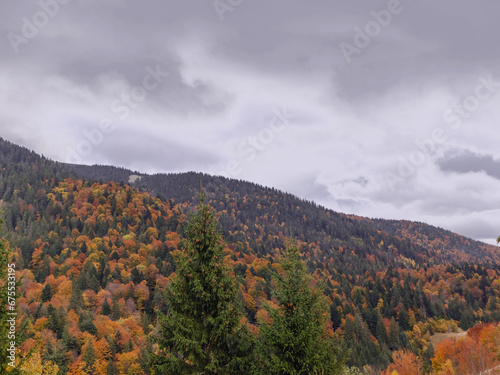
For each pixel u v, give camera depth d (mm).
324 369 14984
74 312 90938
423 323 141625
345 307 130875
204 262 15234
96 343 74188
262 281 132500
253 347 14883
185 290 14812
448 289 187625
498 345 43562
